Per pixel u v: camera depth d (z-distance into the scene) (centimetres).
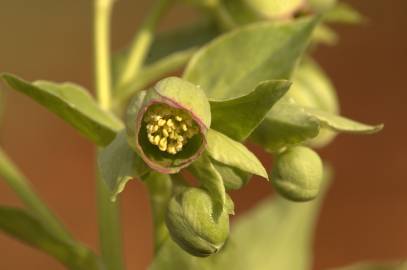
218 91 41
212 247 36
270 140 38
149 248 107
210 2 45
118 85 45
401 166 115
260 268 48
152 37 47
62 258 42
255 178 108
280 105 38
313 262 106
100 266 42
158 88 35
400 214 110
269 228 48
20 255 104
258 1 44
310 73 45
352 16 45
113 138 39
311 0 44
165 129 36
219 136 36
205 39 46
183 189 37
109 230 43
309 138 37
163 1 45
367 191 113
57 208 111
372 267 48
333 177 114
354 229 109
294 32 41
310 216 49
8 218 42
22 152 116
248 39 41
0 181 106
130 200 109
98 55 44
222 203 36
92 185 114
